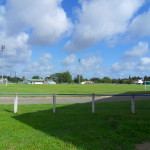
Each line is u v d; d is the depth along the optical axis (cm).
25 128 777
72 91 3309
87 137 658
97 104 1496
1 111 1186
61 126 808
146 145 601
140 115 1017
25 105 1438
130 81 13612
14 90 3444
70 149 548
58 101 1752
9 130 745
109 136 674
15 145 578
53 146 571
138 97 2136
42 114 1073
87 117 988
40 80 14775
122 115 1017
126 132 718
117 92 3033
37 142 605
